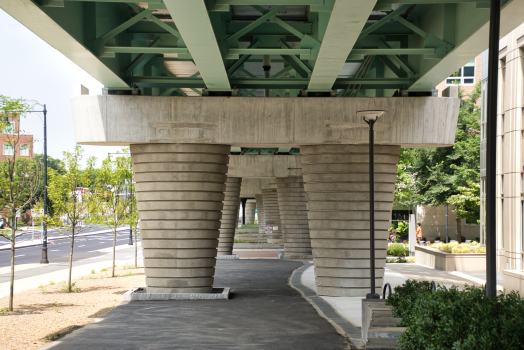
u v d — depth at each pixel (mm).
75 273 26688
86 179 21688
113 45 13953
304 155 18562
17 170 16297
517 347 6102
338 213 18281
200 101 17234
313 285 21703
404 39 17266
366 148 18062
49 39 11852
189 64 22781
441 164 47656
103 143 17891
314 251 18703
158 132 17219
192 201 17594
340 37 11344
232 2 10391
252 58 20969
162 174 17547
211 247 17938
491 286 6945
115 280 23094
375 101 17484
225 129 17266
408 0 10812
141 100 17156
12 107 15586
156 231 17703
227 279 24094
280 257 36938
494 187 6973
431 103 17562
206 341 10633
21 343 10414
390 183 18281
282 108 17375
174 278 17641
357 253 18234
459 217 44031
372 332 8891
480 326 6383
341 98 17484
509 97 27000
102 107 17094
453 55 13320
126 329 12016
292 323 12836
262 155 35344
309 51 13344
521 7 10078
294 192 37094
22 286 21453
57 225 20469
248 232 78812
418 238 45812
